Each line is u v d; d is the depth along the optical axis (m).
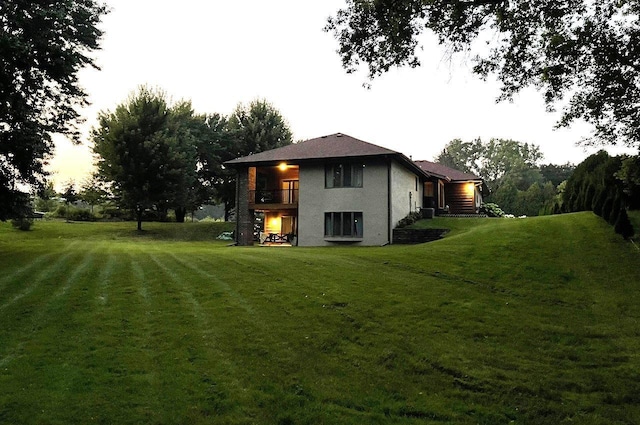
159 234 31.11
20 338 6.69
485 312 8.68
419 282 10.77
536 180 70.88
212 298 9.16
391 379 5.89
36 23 14.30
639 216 15.42
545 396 5.55
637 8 8.67
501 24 9.69
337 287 10.07
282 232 26.81
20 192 15.55
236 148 42.53
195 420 4.65
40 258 14.13
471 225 23.34
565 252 13.44
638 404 5.40
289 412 4.91
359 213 22.36
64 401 4.88
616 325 8.15
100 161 31.47
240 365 6.06
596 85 9.62
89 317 7.73
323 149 24.34
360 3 9.77
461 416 5.04
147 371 5.73
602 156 21.59
